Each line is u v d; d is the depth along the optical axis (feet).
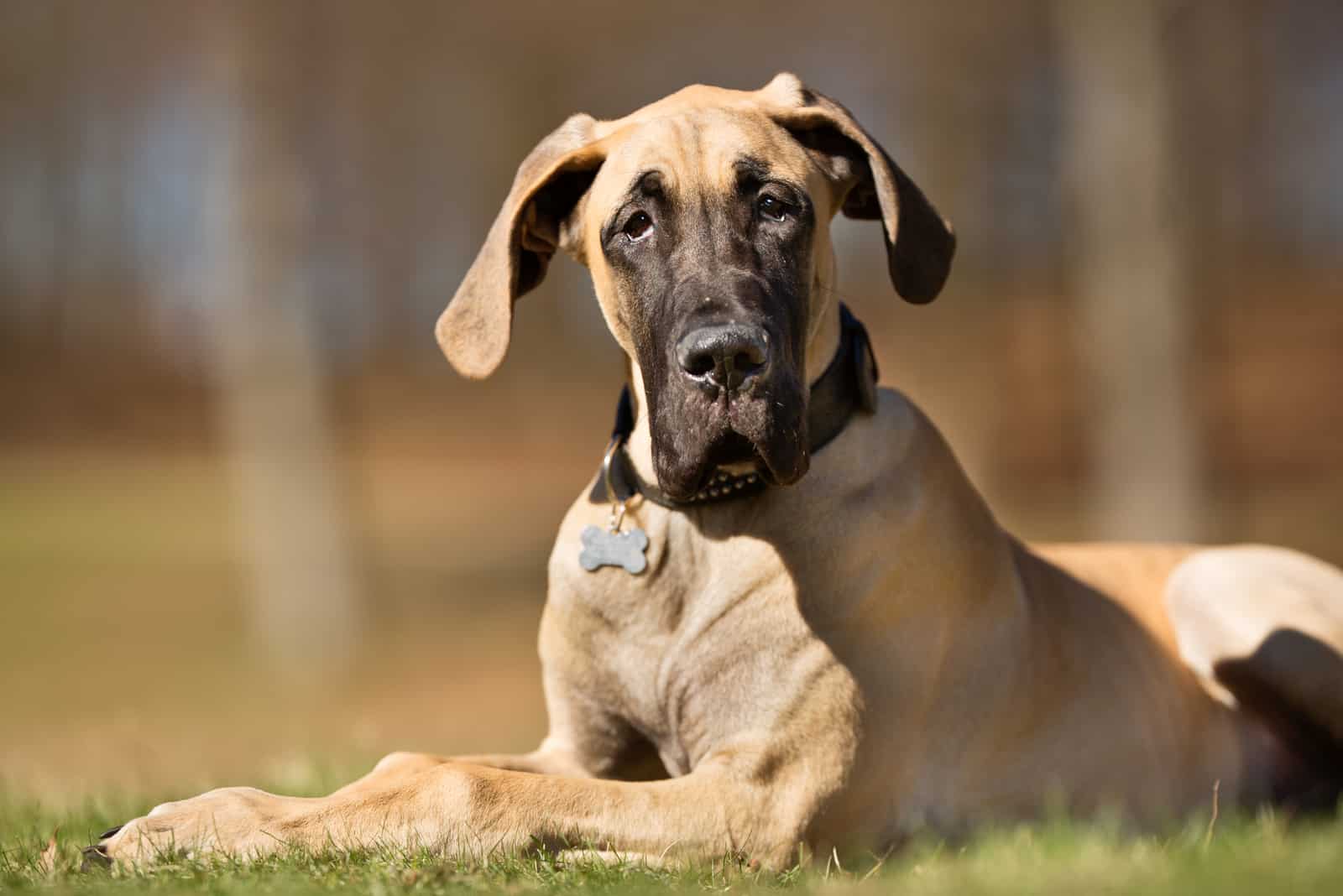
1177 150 56.65
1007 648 15.57
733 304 13.09
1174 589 18.49
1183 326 56.54
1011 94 64.85
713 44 66.49
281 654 60.23
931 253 15.16
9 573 76.38
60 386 136.46
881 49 63.36
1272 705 17.81
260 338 63.05
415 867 11.78
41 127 115.85
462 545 83.05
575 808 12.94
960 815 15.20
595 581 14.75
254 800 12.87
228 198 62.85
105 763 34.17
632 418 15.10
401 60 67.67
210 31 61.57
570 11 64.39
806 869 13.32
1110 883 11.07
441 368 140.87
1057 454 87.20
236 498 102.78
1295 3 68.13
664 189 14.01
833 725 14.07
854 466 14.61
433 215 110.52
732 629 14.23
